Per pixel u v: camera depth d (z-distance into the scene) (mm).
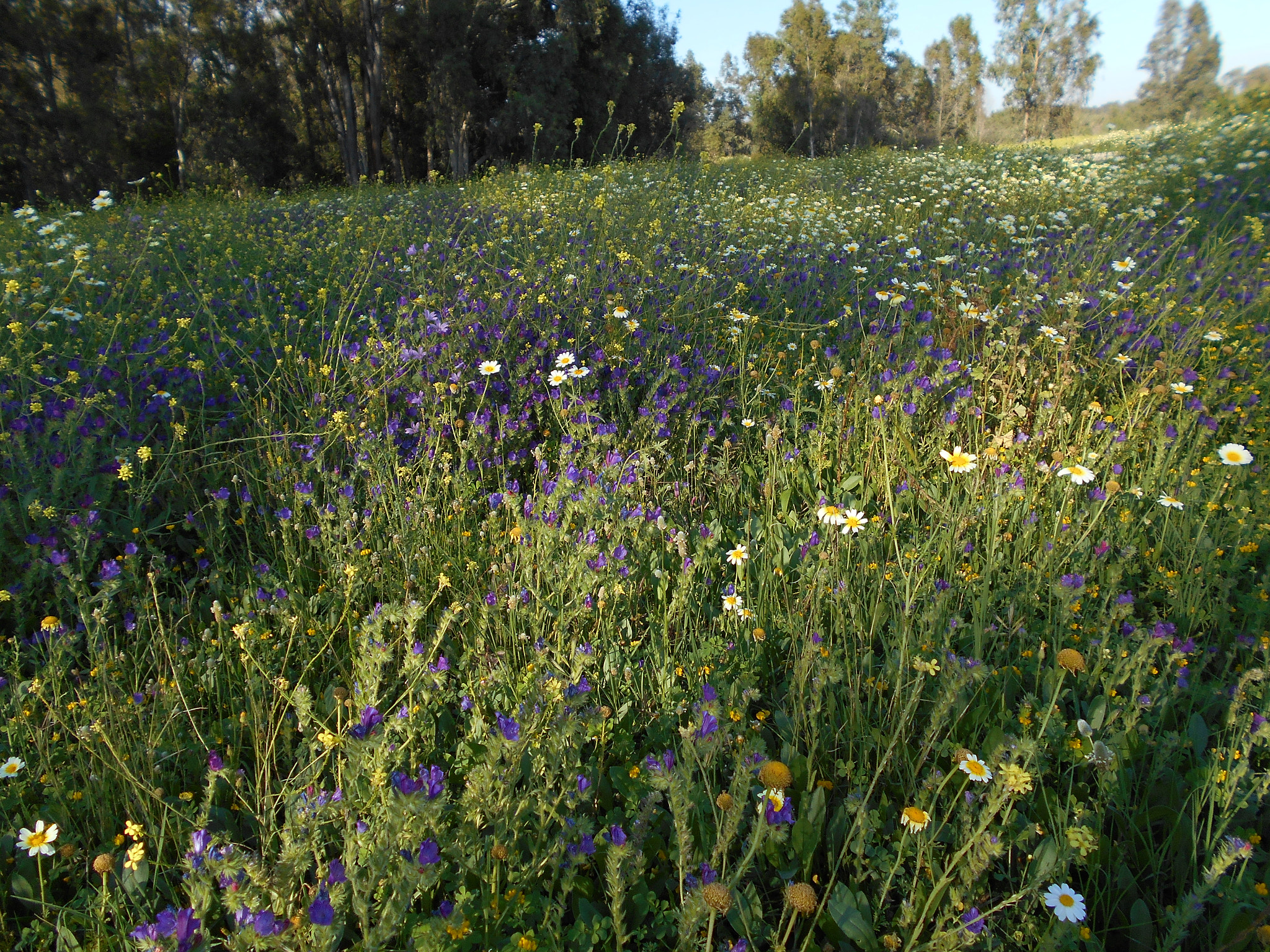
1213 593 2732
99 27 27766
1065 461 3096
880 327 4445
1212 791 1814
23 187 26797
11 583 2852
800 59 50500
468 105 28312
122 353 4031
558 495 2881
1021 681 2357
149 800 2025
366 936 1365
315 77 30266
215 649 2525
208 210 10422
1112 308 4672
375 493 3160
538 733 1953
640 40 32312
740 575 2896
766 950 1741
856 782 1987
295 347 4449
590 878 1883
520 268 5707
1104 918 1786
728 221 7645
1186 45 47656
